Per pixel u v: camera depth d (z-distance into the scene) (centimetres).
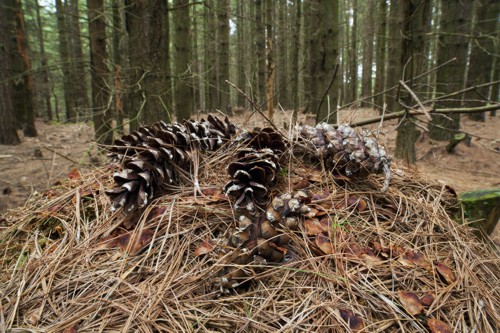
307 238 146
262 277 132
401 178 211
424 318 121
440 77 631
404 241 156
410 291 129
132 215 162
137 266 138
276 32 1498
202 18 1423
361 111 868
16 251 164
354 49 1470
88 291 129
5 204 347
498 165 547
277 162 173
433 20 1233
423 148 616
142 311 118
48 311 123
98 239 157
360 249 146
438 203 189
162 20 378
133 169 161
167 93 408
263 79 1121
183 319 115
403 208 179
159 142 173
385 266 140
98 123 536
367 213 172
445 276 137
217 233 154
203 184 181
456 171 527
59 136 842
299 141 202
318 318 118
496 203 235
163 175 164
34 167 503
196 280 130
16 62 801
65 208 182
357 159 175
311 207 163
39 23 1469
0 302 125
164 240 145
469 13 593
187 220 157
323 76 431
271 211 135
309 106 796
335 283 131
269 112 320
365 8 1962
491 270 161
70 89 1219
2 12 679
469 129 823
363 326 115
